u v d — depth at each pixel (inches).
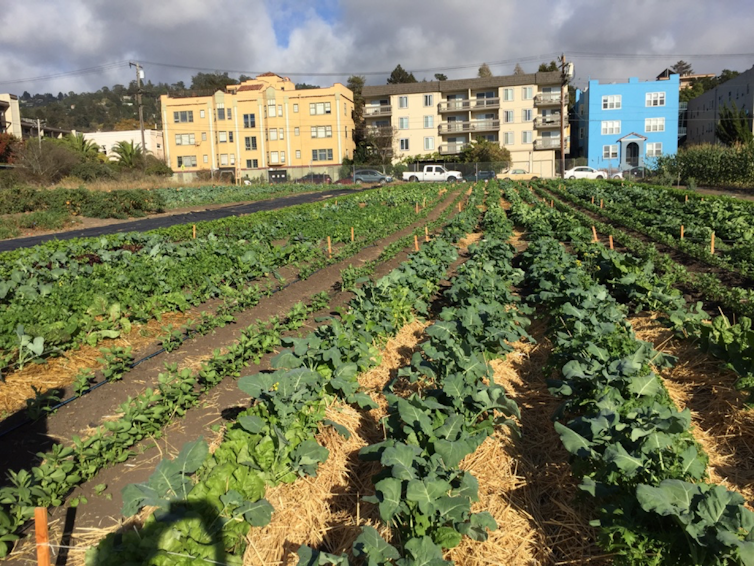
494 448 220.4
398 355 329.7
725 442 225.9
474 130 2613.2
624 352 274.2
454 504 166.1
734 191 1498.5
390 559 151.0
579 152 2721.5
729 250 580.7
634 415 199.9
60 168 1765.5
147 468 210.2
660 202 995.3
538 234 727.1
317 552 152.4
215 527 163.9
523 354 336.2
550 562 168.4
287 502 188.9
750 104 2176.4
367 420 246.7
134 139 2984.7
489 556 168.2
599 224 805.2
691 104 2864.2
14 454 217.0
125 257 504.1
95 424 244.5
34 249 551.5
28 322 315.0
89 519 183.0
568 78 1964.8
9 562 163.0
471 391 224.1
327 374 257.8
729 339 277.3
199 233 733.9
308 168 2497.5
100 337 328.8
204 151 2645.2
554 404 263.9
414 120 2684.5
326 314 410.9
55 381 275.6
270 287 446.9
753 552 134.6
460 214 914.7
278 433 195.8
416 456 186.5
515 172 2362.2
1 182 1498.5
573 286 382.9
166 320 378.3
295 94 2546.8
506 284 460.4
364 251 651.5
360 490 200.8
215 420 246.2
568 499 191.8
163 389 245.8
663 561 150.3
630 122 2475.4
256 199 1638.8
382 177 2251.5
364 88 2743.6
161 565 146.0
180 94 2965.1
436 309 432.1
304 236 684.1
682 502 152.7
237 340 339.3
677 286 460.4
